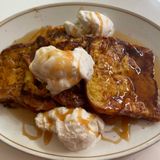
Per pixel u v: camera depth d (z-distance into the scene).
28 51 0.25
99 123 0.22
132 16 0.28
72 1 0.30
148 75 0.24
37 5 0.31
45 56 0.22
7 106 0.23
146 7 0.30
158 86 0.25
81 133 0.21
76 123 0.21
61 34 0.27
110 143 0.22
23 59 0.25
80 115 0.21
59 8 0.29
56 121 0.22
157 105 0.23
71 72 0.22
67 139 0.21
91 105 0.22
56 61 0.22
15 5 0.31
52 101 0.23
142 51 0.26
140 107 0.23
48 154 0.21
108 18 0.27
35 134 0.22
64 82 0.22
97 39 0.25
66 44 0.25
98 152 0.21
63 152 0.21
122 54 0.25
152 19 0.30
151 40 0.27
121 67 0.24
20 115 0.23
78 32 0.26
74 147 0.21
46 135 0.22
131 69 0.25
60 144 0.21
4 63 0.25
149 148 0.22
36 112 0.23
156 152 0.22
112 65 0.24
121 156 0.21
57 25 0.28
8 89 0.23
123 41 0.26
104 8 0.29
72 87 0.23
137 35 0.28
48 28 0.28
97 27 0.26
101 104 0.22
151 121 0.23
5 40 0.27
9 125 0.22
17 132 0.22
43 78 0.22
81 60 0.22
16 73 0.24
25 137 0.22
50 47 0.23
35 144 0.21
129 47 0.26
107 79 0.23
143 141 0.22
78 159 0.20
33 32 0.28
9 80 0.24
